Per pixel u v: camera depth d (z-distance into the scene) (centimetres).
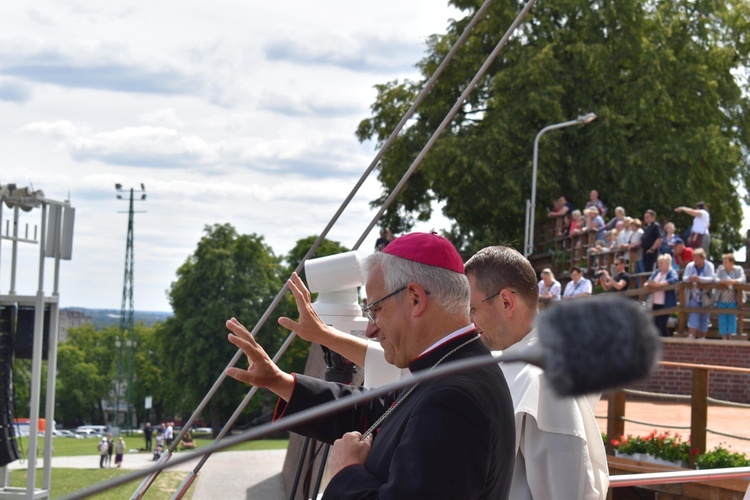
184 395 6238
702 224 2062
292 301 5841
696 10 3641
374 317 253
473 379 229
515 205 3366
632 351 87
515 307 327
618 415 1104
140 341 10188
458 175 3481
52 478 1731
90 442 4291
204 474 1249
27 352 1341
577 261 2567
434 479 212
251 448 1764
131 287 7762
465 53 3525
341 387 294
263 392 5975
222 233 6384
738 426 1334
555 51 3531
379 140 3725
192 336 6166
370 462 237
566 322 89
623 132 3397
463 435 217
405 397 248
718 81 3650
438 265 246
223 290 6288
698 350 1828
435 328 245
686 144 3431
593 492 309
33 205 1320
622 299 90
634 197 3419
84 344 11081
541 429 307
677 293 1878
